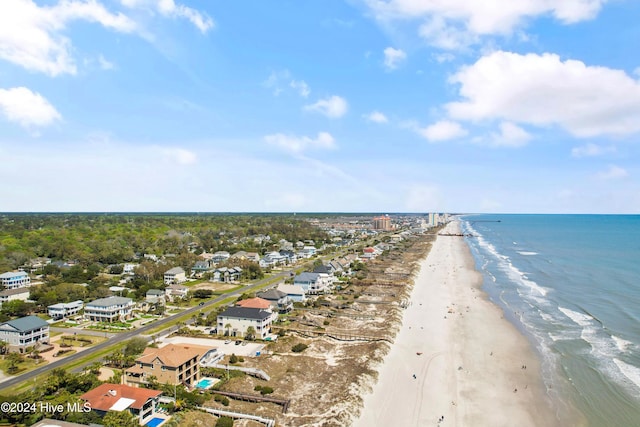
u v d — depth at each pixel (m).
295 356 93.25
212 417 65.00
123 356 87.88
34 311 129.62
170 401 67.25
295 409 69.12
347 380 79.06
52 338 106.38
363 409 69.69
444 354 96.12
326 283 172.00
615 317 123.94
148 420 62.16
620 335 107.75
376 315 128.12
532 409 71.69
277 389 76.50
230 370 82.88
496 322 120.62
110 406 61.69
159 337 107.31
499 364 90.56
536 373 86.00
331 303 142.50
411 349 99.19
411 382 81.38
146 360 75.06
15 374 82.50
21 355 92.56
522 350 98.38
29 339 97.81
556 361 91.75
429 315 128.88
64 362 89.25
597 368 87.88
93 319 123.25
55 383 69.62
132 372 75.50
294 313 130.12
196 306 140.12
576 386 80.06
